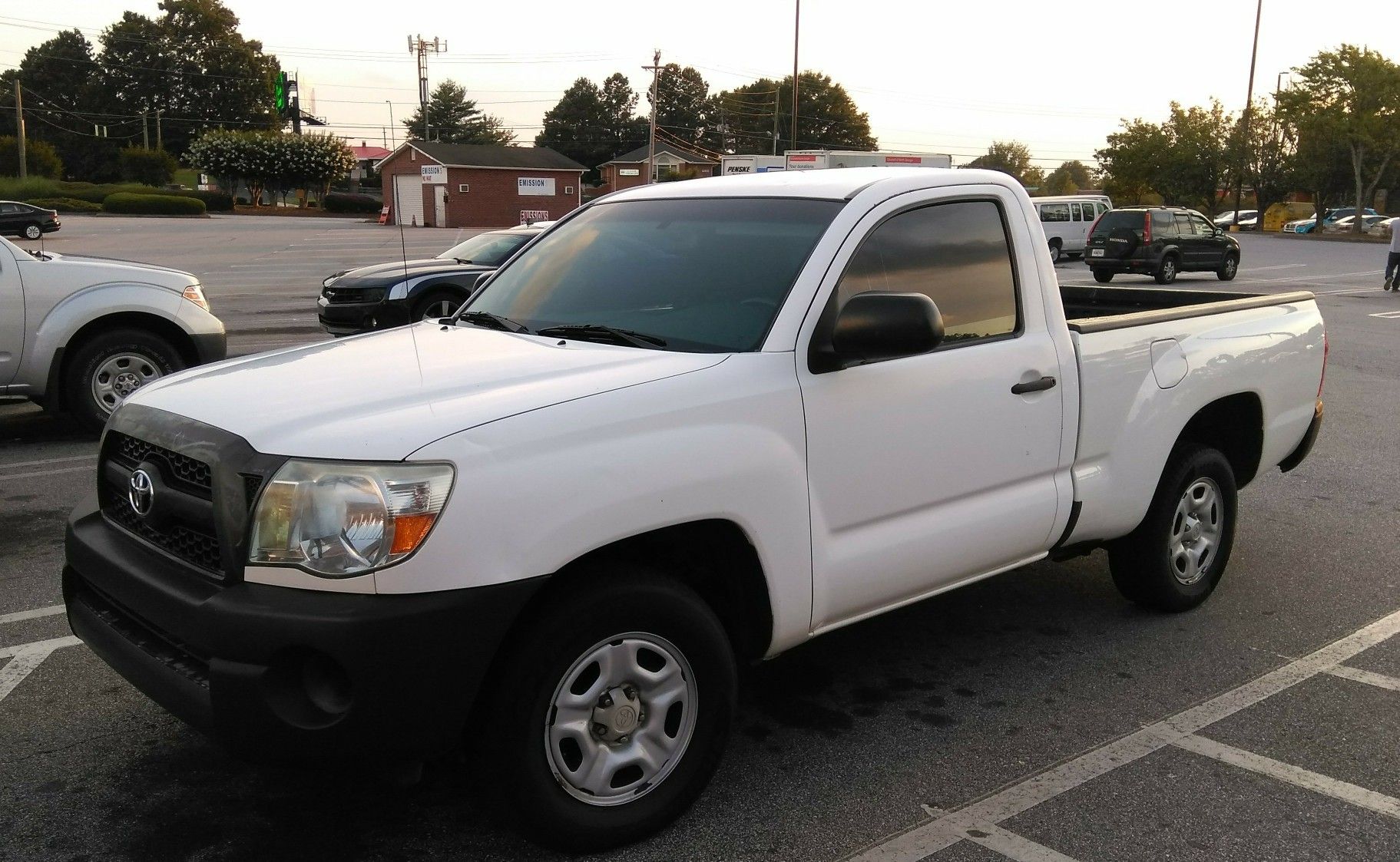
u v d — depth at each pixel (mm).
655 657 2951
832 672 4215
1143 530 4547
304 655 2537
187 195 66625
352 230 50312
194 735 3611
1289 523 6340
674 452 2869
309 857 2920
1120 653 4410
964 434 3613
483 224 63438
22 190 61875
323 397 2891
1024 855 2986
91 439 8211
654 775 2979
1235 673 4227
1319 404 5414
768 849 2984
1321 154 51531
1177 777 3430
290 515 2551
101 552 3021
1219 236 26516
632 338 3365
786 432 3125
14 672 4086
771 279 3354
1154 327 4391
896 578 3486
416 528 2521
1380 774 3457
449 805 3189
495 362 3154
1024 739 3664
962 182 3795
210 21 109688
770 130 113125
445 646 2533
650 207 4066
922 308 3068
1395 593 5164
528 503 2625
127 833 3027
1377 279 26797
